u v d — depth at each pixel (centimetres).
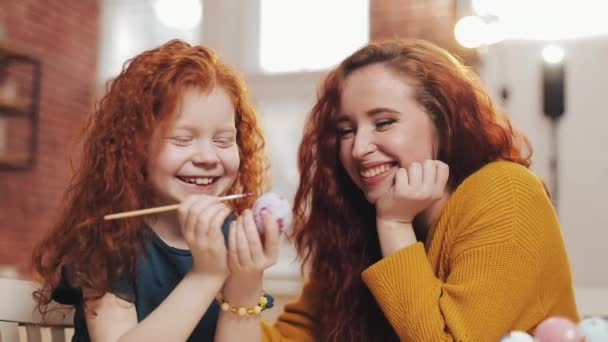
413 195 118
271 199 103
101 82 448
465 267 115
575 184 304
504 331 112
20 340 117
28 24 414
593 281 297
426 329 110
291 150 384
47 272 110
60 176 429
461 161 129
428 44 133
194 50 114
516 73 316
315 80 386
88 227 109
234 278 104
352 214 141
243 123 126
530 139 312
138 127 108
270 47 401
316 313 146
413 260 116
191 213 98
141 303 112
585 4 311
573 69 310
